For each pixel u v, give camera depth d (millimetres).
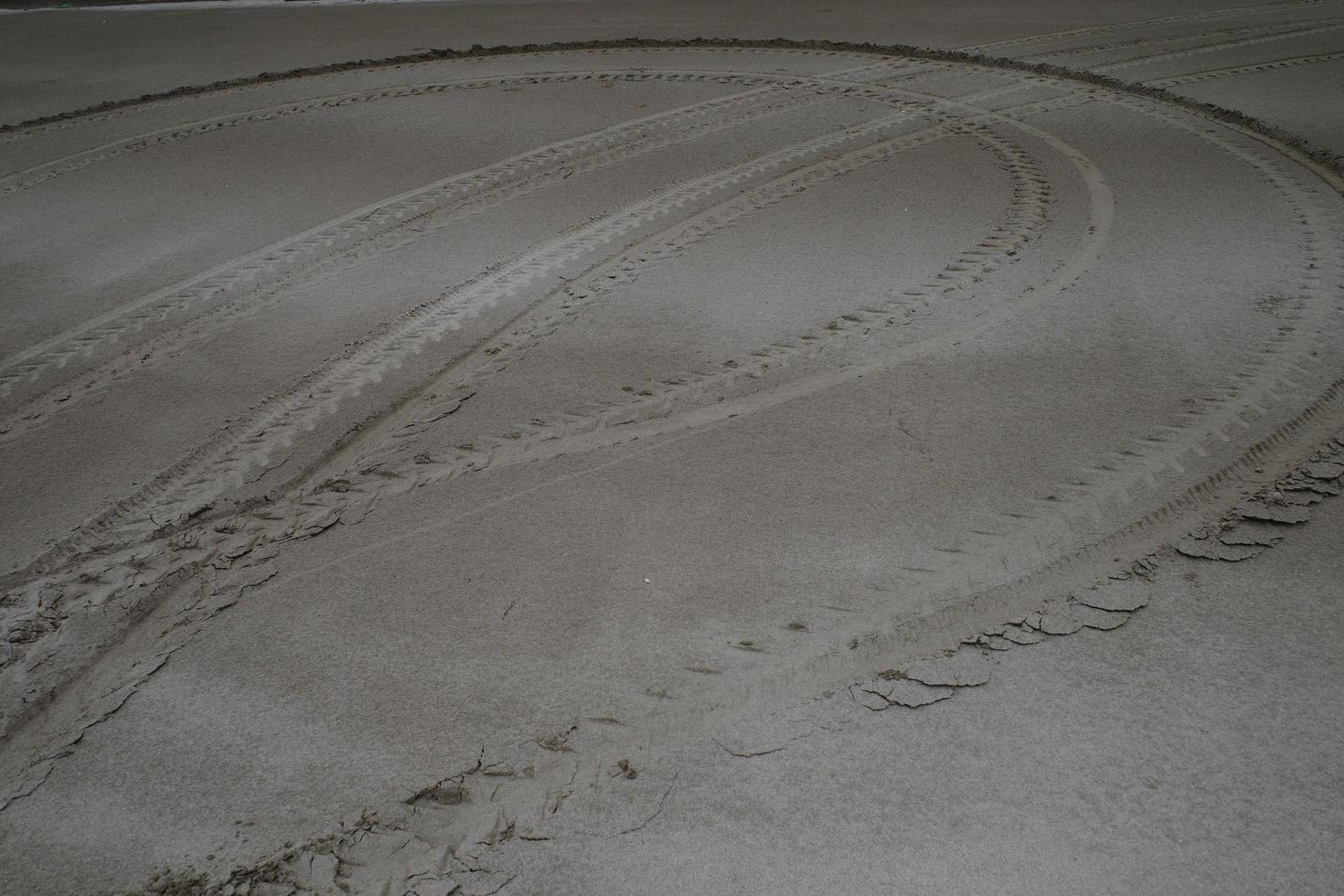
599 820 2482
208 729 2812
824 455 3756
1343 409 3756
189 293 5430
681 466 3764
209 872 2424
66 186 7156
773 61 9031
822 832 2408
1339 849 2271
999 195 5922
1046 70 8141
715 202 6129
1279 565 3074
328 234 6051
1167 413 3820
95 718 2879
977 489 3508
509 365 4535
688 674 2883
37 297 5480
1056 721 2645
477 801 2557
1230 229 5258
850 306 4797
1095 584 3076
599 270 5375
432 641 3053
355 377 4527
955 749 2594
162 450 4098
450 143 7512
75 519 3727
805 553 3291
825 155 6758
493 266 5500
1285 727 2570
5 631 3227
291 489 3818
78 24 12727
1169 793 2434
